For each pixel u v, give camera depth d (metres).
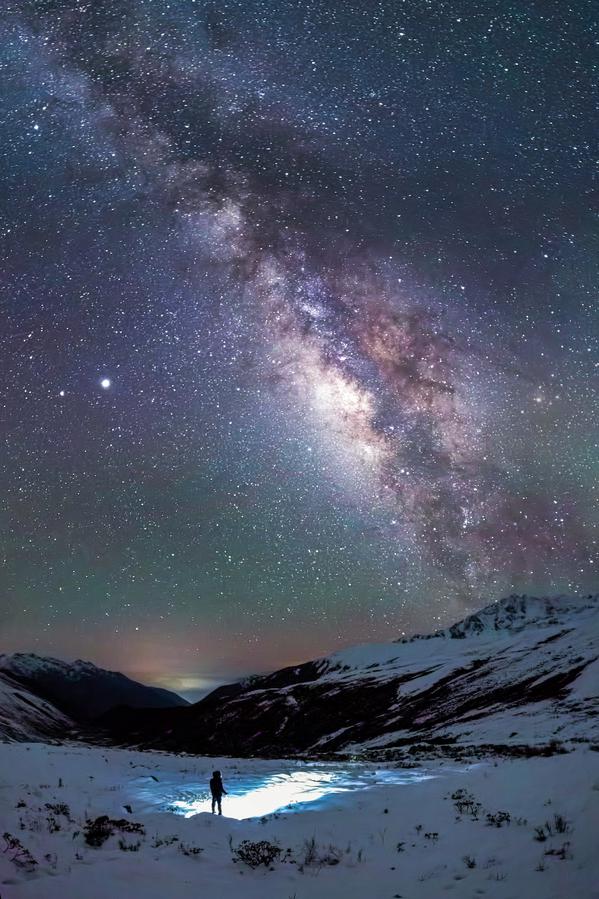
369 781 25.94
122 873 11.45
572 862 11.05
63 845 13.02
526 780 17.70
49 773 23.67
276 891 11.06
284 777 28.98
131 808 19.59
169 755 49.72
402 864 12.52
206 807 21.14
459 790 18.94
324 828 16.00
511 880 10.80
